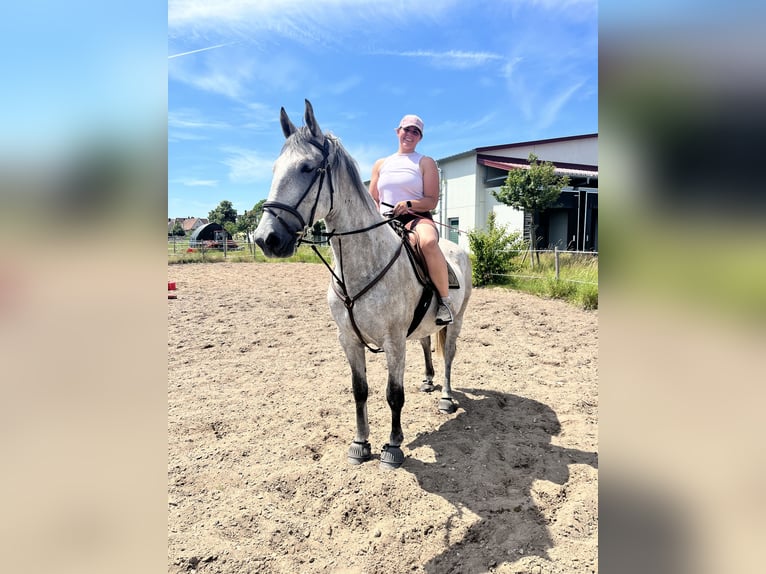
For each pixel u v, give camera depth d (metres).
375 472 2.79
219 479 2.78
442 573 2.04
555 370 4.79
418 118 3.17
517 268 11.01
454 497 2.55
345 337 2.84
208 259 20.34
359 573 2.05
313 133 2.43
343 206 2.53
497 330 6.51
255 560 2.12
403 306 2.76
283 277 13.76
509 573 2.00
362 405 2.95
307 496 2.61
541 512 2.41
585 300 7.98
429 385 4.23
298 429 3.48
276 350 5.78
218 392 4.30
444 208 19.55
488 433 3.34
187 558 2.11
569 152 19.55
